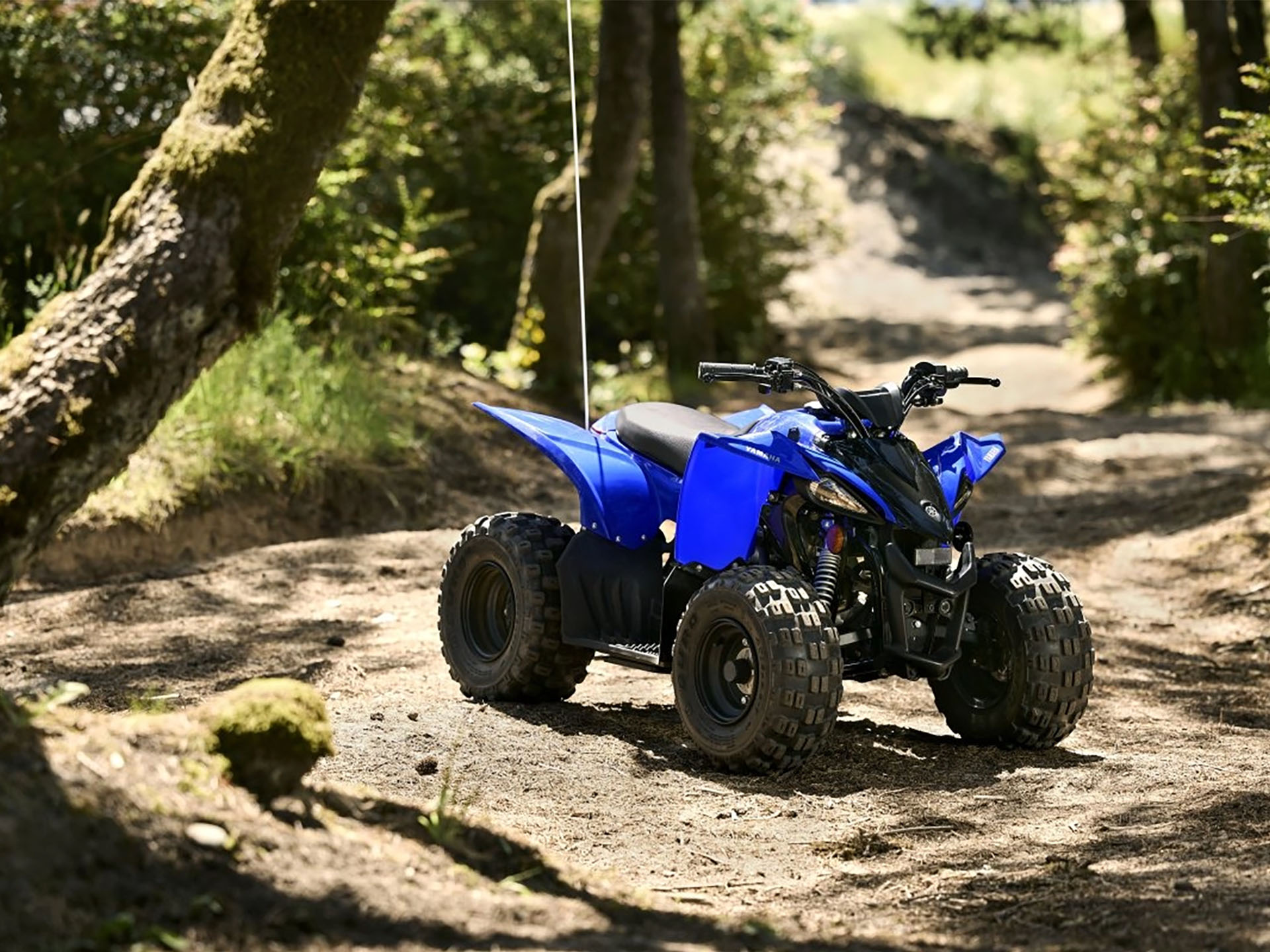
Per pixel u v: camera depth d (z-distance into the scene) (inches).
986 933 214.8
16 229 639.1
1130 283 1135.0
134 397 215.3
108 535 506.9
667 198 1077.1
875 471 311.0
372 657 400.8
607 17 869.2
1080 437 835.4
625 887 230.7
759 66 1274.6
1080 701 319.0
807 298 1738.4
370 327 721.6
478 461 668.7
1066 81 2455.7
